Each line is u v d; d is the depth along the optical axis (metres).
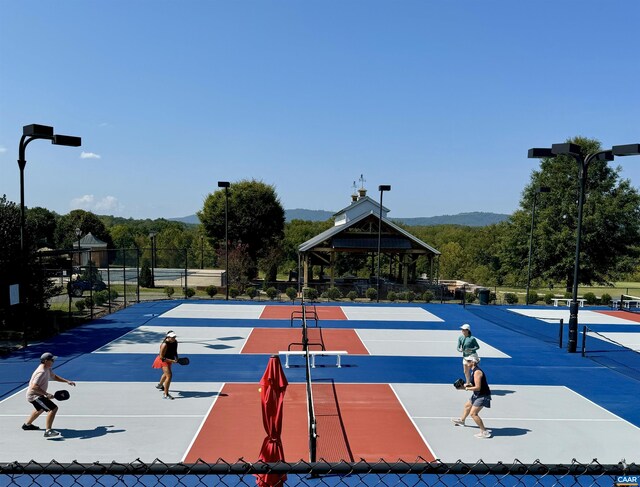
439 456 10.25
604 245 47.47
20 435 10.95
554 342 22.42
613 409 13.48
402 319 28.41
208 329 23.95
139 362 17.42
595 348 21.31
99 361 17.52
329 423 12.04
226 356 18.58
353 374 16.48
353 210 51.34
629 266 47.31
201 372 16.38
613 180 48.81
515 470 3.34
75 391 14.22
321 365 17.64
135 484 8.89
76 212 82.62
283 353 16.77
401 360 18.50
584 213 47.19
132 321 25.94
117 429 11.41
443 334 23.92
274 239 62.03
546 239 47.44
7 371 16.14
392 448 10.61
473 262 77.25
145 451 10.24
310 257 48.69
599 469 3.33
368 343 21.45
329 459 9.92
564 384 15.84
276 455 7.00
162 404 13.20
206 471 3.23
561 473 3.34
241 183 61.31
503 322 28.05
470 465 3.35
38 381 10.83
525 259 49.94
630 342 22.91
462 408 13.30
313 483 8.97
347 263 69.25
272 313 29.31
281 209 62.66
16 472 3.13
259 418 12.24
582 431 11.84
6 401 13.24
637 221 47.47
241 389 14.60
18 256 20.20
